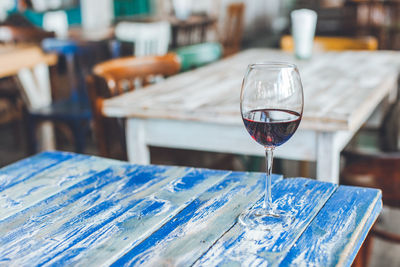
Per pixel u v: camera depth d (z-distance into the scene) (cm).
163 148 223
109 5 738
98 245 76
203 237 78
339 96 169
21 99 304
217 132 166
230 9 629
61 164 113
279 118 82
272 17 965
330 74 210
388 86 201
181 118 163
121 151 200
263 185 98
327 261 70
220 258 72
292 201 91
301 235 78
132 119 177
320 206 88
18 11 664
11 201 94
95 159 116
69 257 73
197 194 95
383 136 221
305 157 155
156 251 74
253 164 237
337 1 670
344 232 79
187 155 223
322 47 306
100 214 87
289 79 83
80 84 335
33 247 77
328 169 153
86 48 331
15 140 388
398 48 591
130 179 103
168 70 229
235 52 622
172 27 577
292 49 301
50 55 314
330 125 145
